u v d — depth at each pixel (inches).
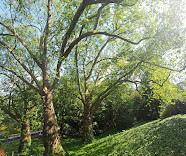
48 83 388.5
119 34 493.4
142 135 376.2
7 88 553.6
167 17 365.4
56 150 353.1
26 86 538.9
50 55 407.8
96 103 545.3
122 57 443.2
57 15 425.1
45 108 369.7
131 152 296.8
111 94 581.6
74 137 868.0
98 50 607.8
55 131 369.4
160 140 303.3
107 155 331.0
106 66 492.1
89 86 647.1
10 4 357.7
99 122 864.3
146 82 417.4
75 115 868.6
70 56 520.7
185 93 353.7
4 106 503.2
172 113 615.5
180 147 252.4
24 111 506.9
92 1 302.4
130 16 428.1
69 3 346.0
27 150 443.8
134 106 1015.6
